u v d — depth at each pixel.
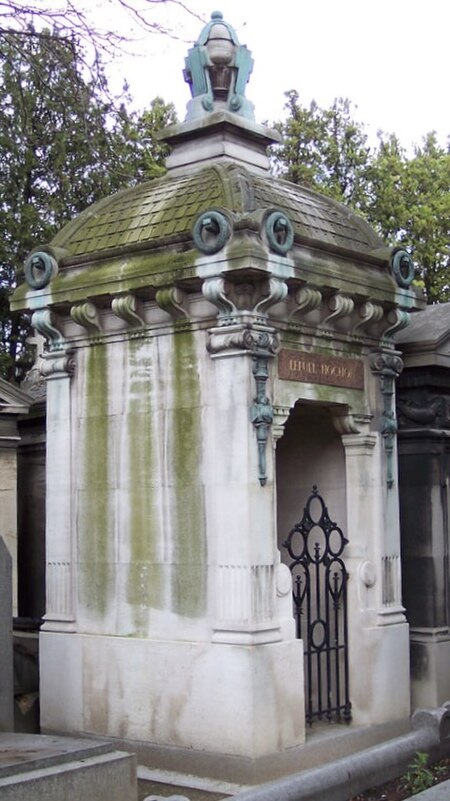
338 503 8.97
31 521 11.62
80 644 8.30
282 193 8.68
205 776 7.58
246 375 7.63
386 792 7.17
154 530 8.03
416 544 9.41
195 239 7.61
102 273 8.15
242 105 8.91
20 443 11.80
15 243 16.03
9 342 18.53
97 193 14.96
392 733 8.59
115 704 8.09
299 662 7.75
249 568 7.51
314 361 8.20
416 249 22.50
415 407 9.42
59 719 8.38
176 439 7.97
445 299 22.75
